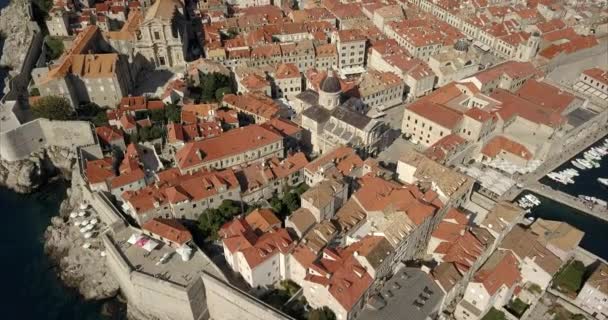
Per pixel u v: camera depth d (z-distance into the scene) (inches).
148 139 7436.0
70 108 7691.9
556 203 7106.3
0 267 6545.3
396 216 5649.6
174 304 5502.0
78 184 7032.5
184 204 6097.4
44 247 6781.5
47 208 7480.3
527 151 7706.7
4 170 7652.6
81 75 7800.2
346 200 6540.4
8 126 7436.0
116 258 5733.3
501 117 7859.3
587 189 7396.7
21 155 7628.0
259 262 5251.0
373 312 5044.3
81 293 6205.7
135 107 7731.3
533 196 7175.2
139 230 6053.2
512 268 5457.7
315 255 5408.5
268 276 5511.8
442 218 6333.7
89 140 7628.0
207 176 6323.8
